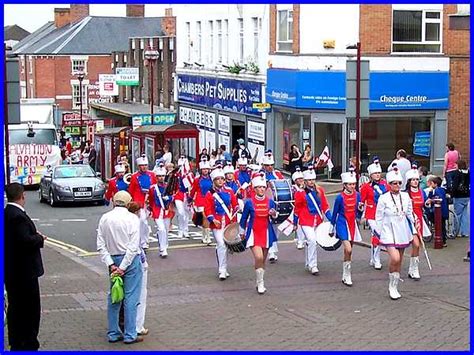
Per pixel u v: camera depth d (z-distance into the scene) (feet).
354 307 45.91
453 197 68.13
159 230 63.52
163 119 147.23
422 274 54.75
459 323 42.06
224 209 54.29
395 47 114.42
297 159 112.57
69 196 107.45
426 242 65.92
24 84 271.69
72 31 269.23
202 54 159.74
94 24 270.67
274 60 126.41
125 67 204.95
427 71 115.24
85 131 191.01
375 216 51.88
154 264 60.64
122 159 99.86
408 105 114.83
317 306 46.26
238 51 142.31
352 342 38.65
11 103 63.10
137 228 37.93
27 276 35.81
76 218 94.73
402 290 50.16
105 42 265.95
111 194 69.41
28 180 137.08
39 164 137.18
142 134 127.34
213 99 152.76
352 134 105.91
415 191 54.49
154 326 42.01
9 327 36.37
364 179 78.95
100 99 228.43
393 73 114.11
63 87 262.06
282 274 55.93
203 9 158.20
